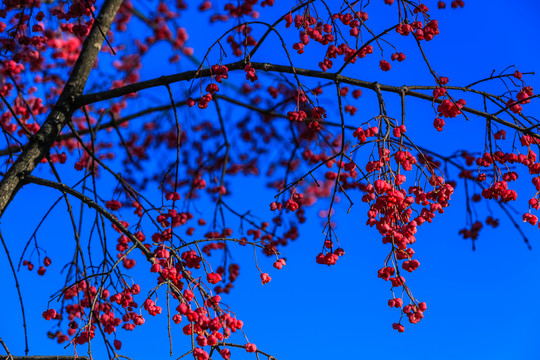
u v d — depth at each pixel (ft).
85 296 14.93
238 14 20.17
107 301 13.19
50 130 14.47
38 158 14.24
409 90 13.19
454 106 12.62
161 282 12.42
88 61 15.57
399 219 11.64
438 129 12.82
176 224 14.10
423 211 11.94
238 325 11.84
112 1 16.51
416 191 11.91
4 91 20.79
